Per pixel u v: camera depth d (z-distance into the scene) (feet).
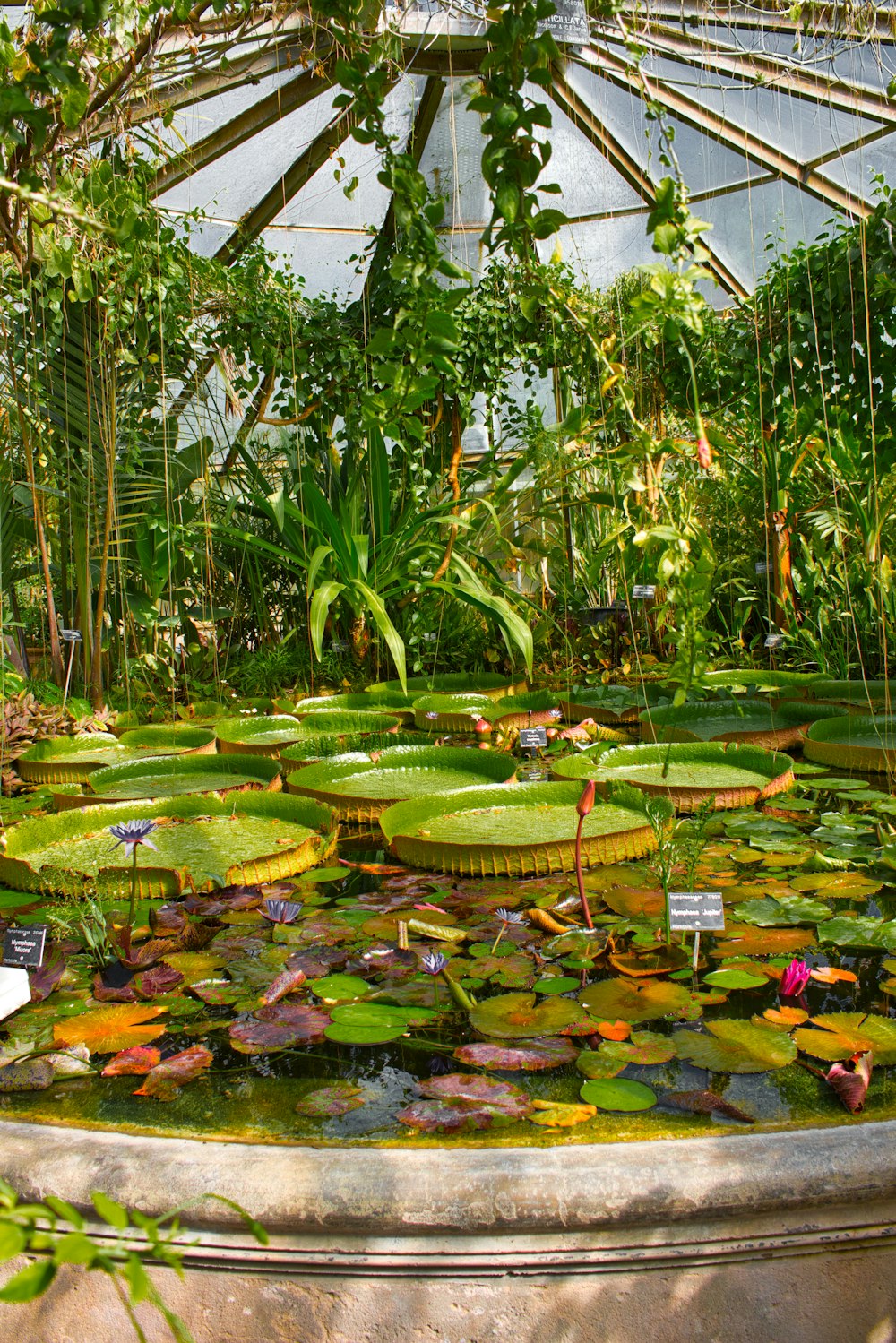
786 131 19.45
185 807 8.60
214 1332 3.29
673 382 20.65
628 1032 4.58
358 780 9.84
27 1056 4.60
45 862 7.23
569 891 6.56
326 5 6.31
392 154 6.38
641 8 15.39
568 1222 3.21
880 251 17.95
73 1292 3.39
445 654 20.45
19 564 21.07
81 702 15.40
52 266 7.45
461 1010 4.97
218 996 5.21
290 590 22.33
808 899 6.32
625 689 15.20
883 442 17.07
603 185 22.36
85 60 8.13
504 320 20.48
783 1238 3.23
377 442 19.21
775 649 18.38
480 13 13.43
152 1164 3.49
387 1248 3.24
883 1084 4.05
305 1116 3.94
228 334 20.10
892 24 15.51
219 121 18.06
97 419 16.07
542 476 19.45
